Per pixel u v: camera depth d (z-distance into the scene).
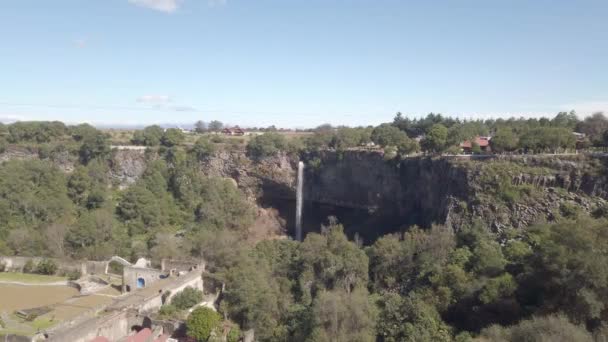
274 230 137.12
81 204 114.69
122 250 91.94
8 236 92.00
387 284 71.62
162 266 74.69
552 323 40.47
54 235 91.00
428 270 67.56
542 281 50.50
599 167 78.25
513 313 50.84
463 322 55.94
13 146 132.50
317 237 77.31
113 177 133.12
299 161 142.38
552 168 82.56
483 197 83.31
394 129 133.50
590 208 74.69
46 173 115.69
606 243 48.06
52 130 143.12
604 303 45.03
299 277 72.44
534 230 70.75
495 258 62.72
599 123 126.69
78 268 78.25
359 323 51.53
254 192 145.75
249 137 168.00
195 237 92.06
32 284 72.25
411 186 113.38
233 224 122.94
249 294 62.06
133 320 55.59
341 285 68.88
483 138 120.06
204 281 70.50
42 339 47.41
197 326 52.84
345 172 133.25
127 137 156.62
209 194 124.00
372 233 116.12
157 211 112.25
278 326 60.59
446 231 77.25
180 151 140.00
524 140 94.94
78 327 48.12
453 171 92.00
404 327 50.84
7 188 103.88
